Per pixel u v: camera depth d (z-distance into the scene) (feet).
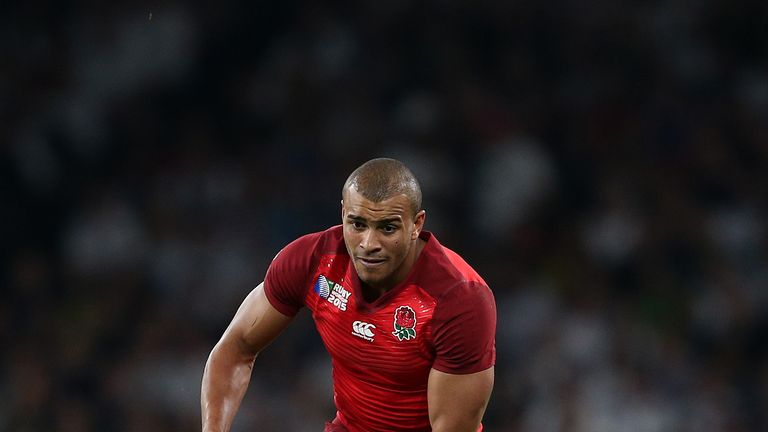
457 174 143.02
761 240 136.87
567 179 143.54
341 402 54.44
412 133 146.10
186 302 130.82
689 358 123.54
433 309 49.80
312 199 140.56
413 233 48.78
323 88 153.69
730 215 138.92
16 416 120.98
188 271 133.80
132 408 120.16
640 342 121.80
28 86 151.23
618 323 123.85
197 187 142.61
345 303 51.03
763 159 145.48
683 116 149.59
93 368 124.16
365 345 51.16
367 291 50.85
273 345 121.60
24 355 125.70
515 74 153.28
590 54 157.07
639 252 133.69
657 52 157.58
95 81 154.61
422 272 50.14
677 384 118.83
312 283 52.01
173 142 150.10
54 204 143.23
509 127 145.18
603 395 115.44
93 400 121.90
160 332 125.80
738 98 153.99
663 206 138.00
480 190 141.38
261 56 159.33
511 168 140.87
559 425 114.21
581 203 141.69
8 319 129.59
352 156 145.28
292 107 152.35
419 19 158.30
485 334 49.96
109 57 155.94
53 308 131.44
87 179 145.79
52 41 156.35
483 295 50.16
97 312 129.49
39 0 157.79
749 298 129.39
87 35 156.97
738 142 148.25
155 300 131.85
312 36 158.71
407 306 50.08
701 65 157.07
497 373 121.60
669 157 145.07
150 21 157.38
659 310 127.85
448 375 50.26
